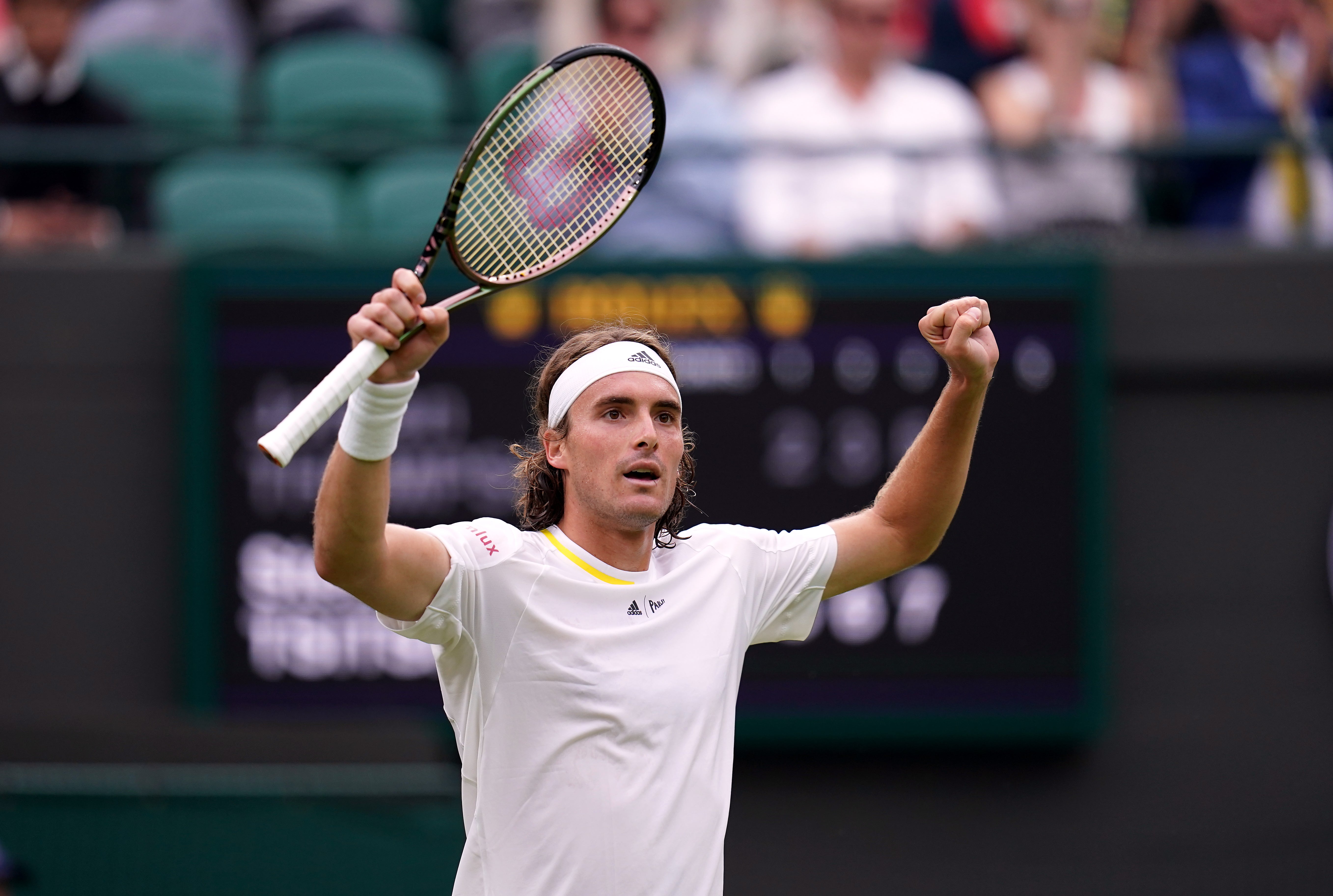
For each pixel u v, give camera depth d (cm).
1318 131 3086
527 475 1296
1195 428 2459
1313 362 2459
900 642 2373
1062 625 2381
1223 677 2425
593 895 1083
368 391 1009
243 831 2088
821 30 3119
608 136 1341
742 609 1195
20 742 2220
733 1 3231
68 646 2355
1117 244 2739
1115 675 2420
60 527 2369
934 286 2377
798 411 2362
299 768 2184
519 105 1220
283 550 2347
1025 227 2862
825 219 2831
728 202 2844
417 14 3750
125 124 2889
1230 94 3120
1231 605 2438
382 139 2755
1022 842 2386
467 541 1123
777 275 2369
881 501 1282
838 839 2375
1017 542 2384
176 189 2927
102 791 2078
